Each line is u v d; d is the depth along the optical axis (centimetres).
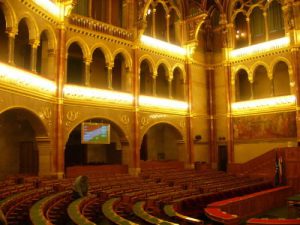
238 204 1767
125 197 1572
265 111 3041
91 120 2788
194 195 1800
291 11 2900
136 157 2641
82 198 1421
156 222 1048
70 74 2766
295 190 2428
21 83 1844
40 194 1495
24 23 2084
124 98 2639
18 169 2372
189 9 3275
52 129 2136
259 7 3250
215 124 3394
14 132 2364
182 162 3128
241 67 3266
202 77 3428
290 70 2911
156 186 2002
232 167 3064
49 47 2191
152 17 3023
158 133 3494
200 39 3469
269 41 3067
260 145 3059
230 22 3372
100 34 2519
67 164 2816
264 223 1034
